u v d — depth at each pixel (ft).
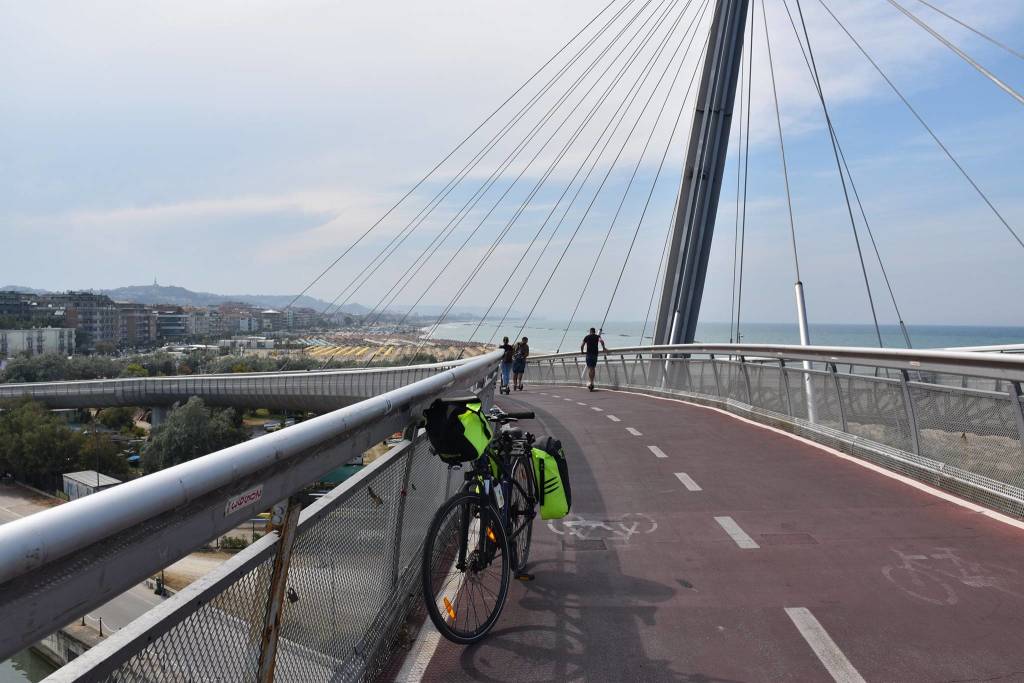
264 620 8.89
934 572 18.38
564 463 18.74
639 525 23.67
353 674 11.69
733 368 55.57
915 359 28.53
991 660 13.66
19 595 5.19
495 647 14.62
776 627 15.40
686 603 16.89
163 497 6.44
